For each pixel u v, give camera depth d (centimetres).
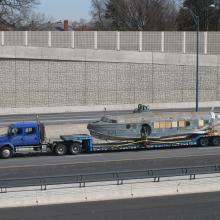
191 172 3419
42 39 8312
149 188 3256
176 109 8425
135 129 5316
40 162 4500
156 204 3108
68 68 8312
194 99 8825
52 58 8194
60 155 4944
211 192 3347
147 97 8625
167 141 5394
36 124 5000
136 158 4650
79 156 4856
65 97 8306
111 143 5206
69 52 8275
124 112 7994
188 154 4872
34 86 8175
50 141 5078
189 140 5447
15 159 4734
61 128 6022
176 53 8700
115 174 3331
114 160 4544
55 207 3041
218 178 3381
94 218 2872
